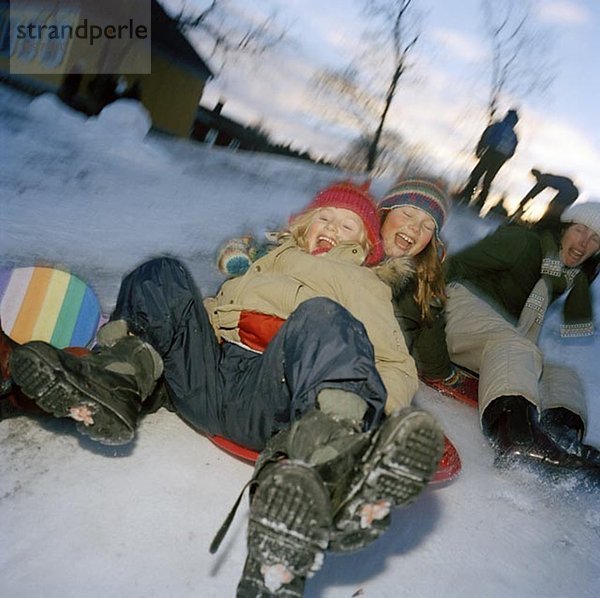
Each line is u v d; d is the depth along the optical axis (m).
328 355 1.94
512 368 3.06
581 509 2.69
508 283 3.91
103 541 1.97
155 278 2.29
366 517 1.66
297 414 1.97
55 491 2.10
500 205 10.23
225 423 2.30
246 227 5.90
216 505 2.21
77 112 7.44
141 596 1.84
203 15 10.91
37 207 4.78
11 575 1.81
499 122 10.23
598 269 4.32
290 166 10.04
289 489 1.57
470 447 3.03
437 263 3.37
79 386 1.92
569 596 2.22
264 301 2.44
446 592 2.10
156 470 2.29
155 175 6.64
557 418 3.20
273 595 1.65
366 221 2.88
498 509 2.58
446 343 3.56
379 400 1.93
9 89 7.22
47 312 2.77
